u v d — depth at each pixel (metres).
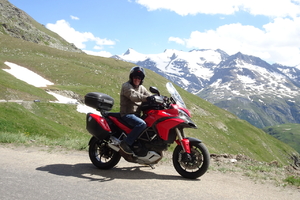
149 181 6.04
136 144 6.68
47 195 4.65
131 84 7.11
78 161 7.77
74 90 76.12
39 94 61.12
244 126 119.25
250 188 6.07
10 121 35.75
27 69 88.25
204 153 6.46
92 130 6.99
